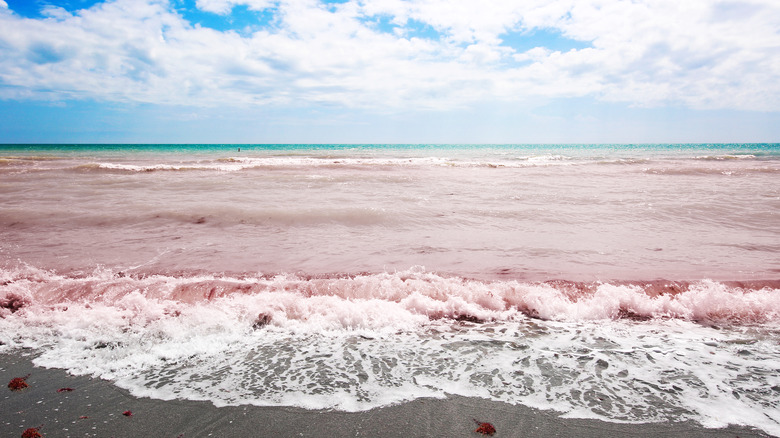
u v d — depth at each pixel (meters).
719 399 3.02
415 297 4.58
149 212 8.66
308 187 13.18
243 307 4.35
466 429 2.68
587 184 14.47
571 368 3.44
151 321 4.14
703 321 4.38
